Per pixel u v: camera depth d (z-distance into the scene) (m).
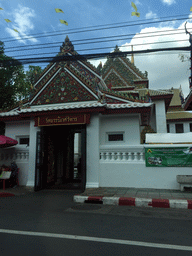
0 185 10.54
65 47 12.98
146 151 9.01
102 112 9.80
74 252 3.19
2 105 16.86
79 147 28.77
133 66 19.30
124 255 3.10
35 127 10.50
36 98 10.72
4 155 11.28
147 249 3.31
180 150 8.67
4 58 16.50
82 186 9.06
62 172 12.41
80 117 9.59
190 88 11.06
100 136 10.13
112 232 4.09
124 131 10.02
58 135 12.23
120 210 6.08
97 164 9.33
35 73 11.95
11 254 3.12
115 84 19.05
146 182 8.84
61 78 10.48
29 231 4.16
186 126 24.23
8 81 18.33
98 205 6.77
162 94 16.14
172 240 3.68
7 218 5.18
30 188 9.94
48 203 7.10
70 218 5.17
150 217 5.29
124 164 9.18
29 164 10.33
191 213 5.72
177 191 8.07
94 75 11.91
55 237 3.82
